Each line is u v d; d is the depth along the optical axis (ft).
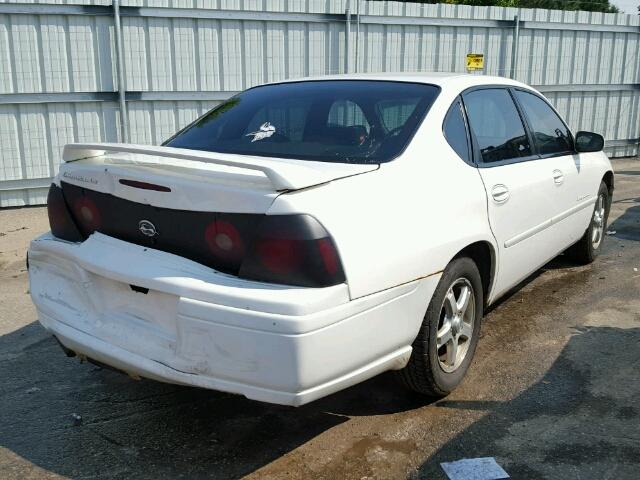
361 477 8.82
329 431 10.00
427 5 34.71
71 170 9.73
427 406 10.69
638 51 41.81
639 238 22.26
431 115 10.63
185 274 8.11
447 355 10.69
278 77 32.14
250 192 7.89
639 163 41.98
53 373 12.19
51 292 9.93
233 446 9.66
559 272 18.08
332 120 10.87
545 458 9.16
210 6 29.96
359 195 8.56
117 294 8.90
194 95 30.63
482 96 12.39
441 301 9.88
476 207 10.68
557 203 14.35
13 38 27.25
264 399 7.74
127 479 8.89
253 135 11.02
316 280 7.72
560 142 15.48
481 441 9.61
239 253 8.04
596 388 11.23
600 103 41.75
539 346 13.04
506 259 12.08
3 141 28.09
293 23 31.83
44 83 28.12
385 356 8.85
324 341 7.68
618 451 9.31
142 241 8.95
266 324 7.45
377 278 8.33
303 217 7.74
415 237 9.09
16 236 23.52
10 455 9.47
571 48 39.60
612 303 15.53
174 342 8.21
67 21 27.91
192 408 10.81
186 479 8.87
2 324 14.67
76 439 9.89
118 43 28.60
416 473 8.87
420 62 35.50
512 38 37.63
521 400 10.84
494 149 12.15
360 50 33.73
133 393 11.37
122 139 29.78
